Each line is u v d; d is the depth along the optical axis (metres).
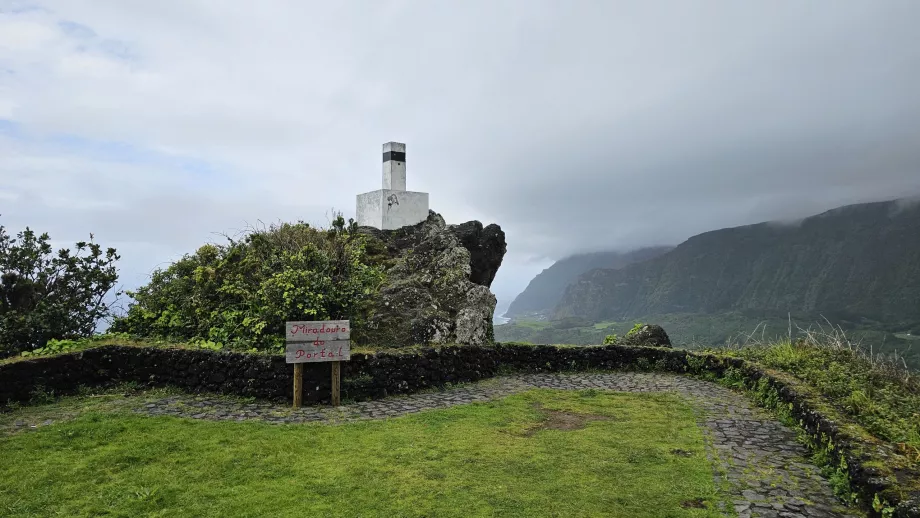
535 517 5.54
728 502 5.87
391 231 18.08
